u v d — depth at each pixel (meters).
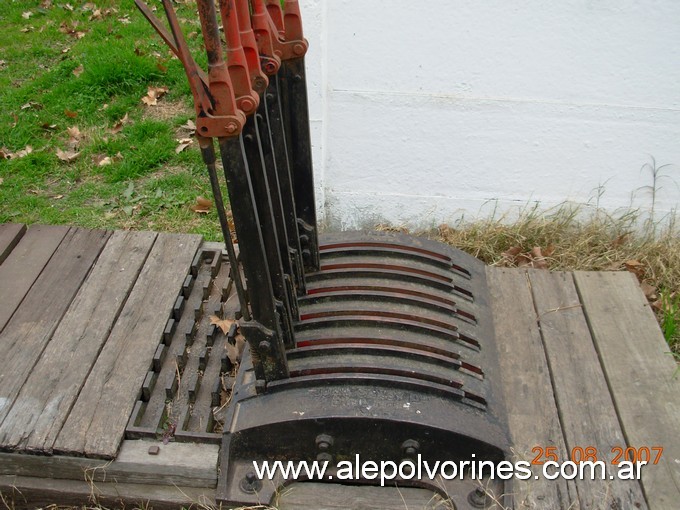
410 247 2.66
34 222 3.55
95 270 2.77
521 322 2.59
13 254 2.85
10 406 2.16
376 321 2.24
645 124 2.97
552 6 2.75
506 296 2.72
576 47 2.84
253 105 1.69
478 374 2.20
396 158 3.19
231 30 1.60
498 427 2.05
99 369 2.31
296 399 2.00
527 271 2.87
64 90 4.72
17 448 2.04
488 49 2.88
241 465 2.04
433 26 2.84
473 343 2.31
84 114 4.48
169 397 2.26
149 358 2.35
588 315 2.62
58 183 3.91
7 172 3.97
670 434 2.13
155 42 5.32
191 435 2.09
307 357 2.12
